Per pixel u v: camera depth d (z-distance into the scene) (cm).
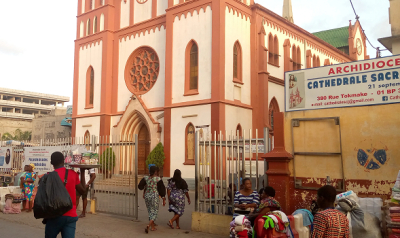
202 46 2270
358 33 4444
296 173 908
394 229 642
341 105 862
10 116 8281
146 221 1138
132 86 2770
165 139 2372
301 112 916
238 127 2292
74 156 1134
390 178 789
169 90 2394
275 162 917
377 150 810
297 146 912
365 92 834
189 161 2228
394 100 798
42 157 1659
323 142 880
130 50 2783
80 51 3095
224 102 2164
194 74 2319
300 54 3097
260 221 616
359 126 837
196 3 2319
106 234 942
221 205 959
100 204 1343
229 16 2298
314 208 764
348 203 717
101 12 2970
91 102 2973
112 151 1310
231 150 973
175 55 2406
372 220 718
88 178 1293
